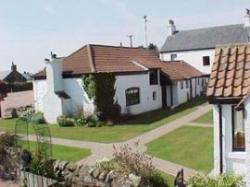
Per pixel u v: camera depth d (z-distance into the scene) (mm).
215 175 13797
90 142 26391
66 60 37188
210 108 39656
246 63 14539
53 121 35781
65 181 15594
